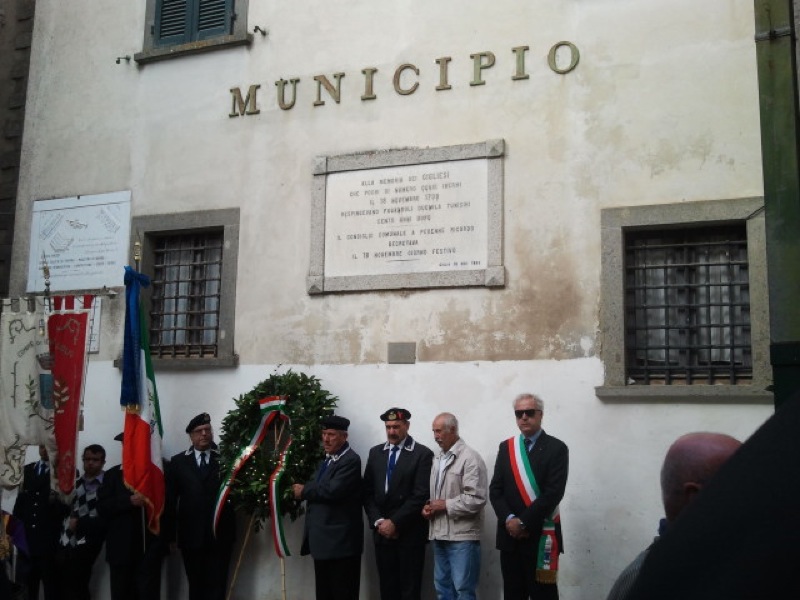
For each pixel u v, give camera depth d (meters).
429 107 7.66
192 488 7.46
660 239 6.97
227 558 7.55
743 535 0.96
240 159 8.34
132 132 8.86
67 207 9.03
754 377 6.39
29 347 8.05
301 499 6.94
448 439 6.58
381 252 7.63
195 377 8.18
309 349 7.80
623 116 7.02
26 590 7.80
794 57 5.05
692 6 6.94
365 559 7.34
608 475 6.66
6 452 7.93
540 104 7.29
